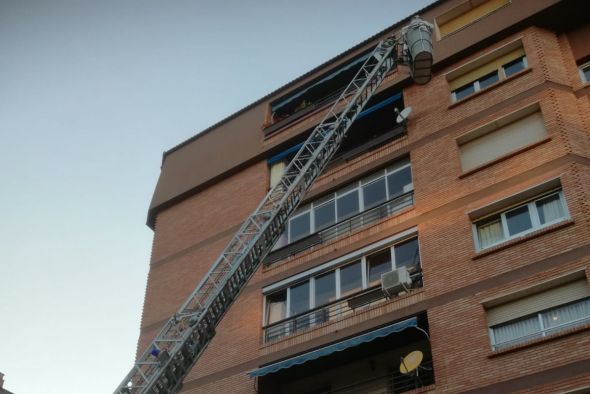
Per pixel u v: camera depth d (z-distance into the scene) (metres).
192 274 26.22
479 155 21.19
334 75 27.73
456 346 17.42
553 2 22.47
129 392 15.24
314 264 22.70
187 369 15.83
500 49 23.03
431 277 19.28
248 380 21.47
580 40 22.36
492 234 19.28
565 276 16.83
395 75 25.00
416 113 23.59
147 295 26.94
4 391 26.66
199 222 28.03
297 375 21.09
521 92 21.22
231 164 28.72
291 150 27.06
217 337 23.28
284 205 18.64
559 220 18.23
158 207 30.16
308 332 21.11
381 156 23.64
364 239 21.92
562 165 18.80
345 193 24.14
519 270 17.64
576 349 15.51
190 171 30.34
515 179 19.45
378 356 19.83
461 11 25.48
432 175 21.52
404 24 26.88
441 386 16.98
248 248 17.20
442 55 24.11
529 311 17.14
